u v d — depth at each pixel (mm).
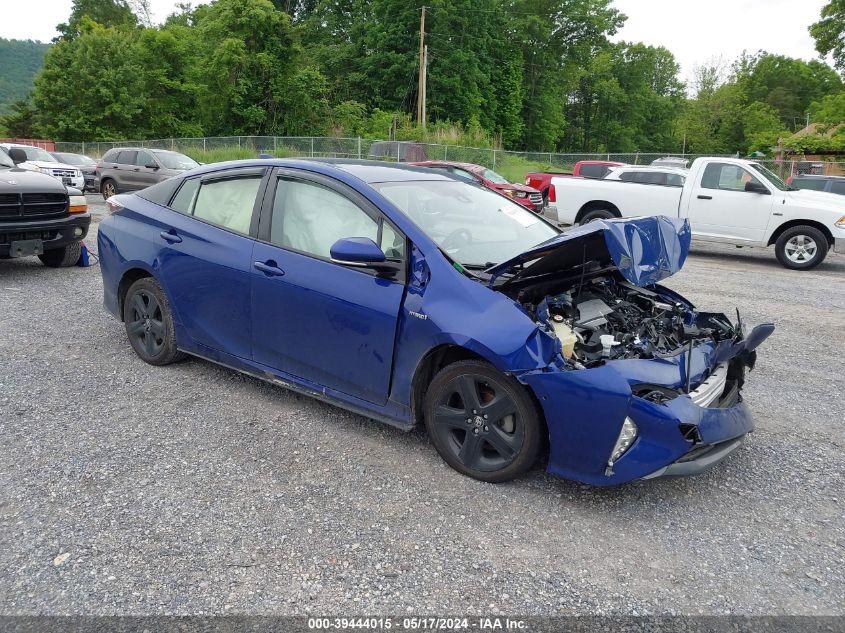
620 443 2873
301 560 2631
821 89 81938
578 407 2846
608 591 2494
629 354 3137
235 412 4066
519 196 17031
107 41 41438
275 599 2402
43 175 8055
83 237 8289
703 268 10641
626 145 76500
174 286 4398
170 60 43406
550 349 2920
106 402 4160
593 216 12750
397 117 42344
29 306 6488
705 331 3633
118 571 2529
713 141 68562
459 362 3184
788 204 10758
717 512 3084
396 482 3258
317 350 3668
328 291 3539
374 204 3535
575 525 2934
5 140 39375
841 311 7543
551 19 65438
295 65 42875
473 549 2734
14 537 2725
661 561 2691
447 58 49531
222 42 41062
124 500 3037
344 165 3998
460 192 4188
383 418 3518
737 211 11211
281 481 3248
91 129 40844
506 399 3061
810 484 3385
